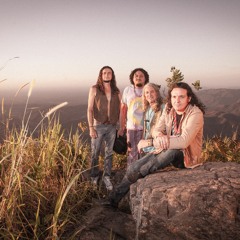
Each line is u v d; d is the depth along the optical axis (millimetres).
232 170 2504
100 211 2807
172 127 2854
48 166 2967
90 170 3951
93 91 3943
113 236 2428
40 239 2303
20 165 2186
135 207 2506
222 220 2014
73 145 3719
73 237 2252
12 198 2109
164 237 2088
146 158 2871
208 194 2111
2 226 2123
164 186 2260
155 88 3580
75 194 2986
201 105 2729
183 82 2725
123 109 4176
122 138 4145
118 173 4250
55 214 2066
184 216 2078
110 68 3918
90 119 3955
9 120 2295
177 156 2686
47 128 3143
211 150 4070
